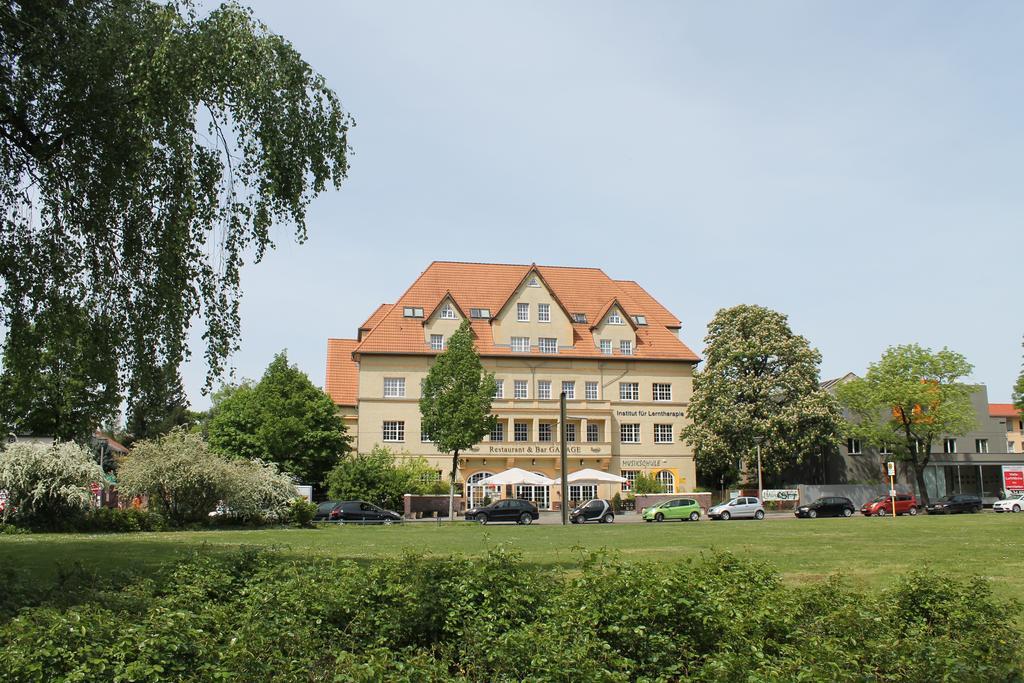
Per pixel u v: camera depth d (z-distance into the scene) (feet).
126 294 53.67
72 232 51.96
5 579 40.75
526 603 28.58
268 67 49.67
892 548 82.79
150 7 49.70
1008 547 83.46
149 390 55.06
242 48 48.24
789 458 231.71
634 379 241.35
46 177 49.96
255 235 53.21
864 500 231.30
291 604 30.09
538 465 231.09
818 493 228.63
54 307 50.24
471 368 187.21
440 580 29.81
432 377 187.32
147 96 47.29
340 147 52.29
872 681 21.77
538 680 22.33
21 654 20.68
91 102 48.01
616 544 89.76
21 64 46.24
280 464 208.64
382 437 224.33
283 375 215.31
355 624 28.60
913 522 145.69
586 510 173.06
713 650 25.30
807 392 228.02
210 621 26.58
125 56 47.47
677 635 25.55
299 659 23.93
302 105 51.19
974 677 23.13
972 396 273.54
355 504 167.32
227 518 138.92
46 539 102.63
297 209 52.90
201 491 135.23
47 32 45.60
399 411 225.76
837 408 231.09
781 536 105.19
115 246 53.21
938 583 30.37
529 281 241.14
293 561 40.16
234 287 54.70
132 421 56.29
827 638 25.30
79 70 46.98
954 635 27.22
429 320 232.53
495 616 27.48
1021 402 227.61
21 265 48.96
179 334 54.34
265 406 212.02
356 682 21.08
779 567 62.54
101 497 163.12
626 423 239.30
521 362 236.22
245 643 23.54
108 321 52.95
